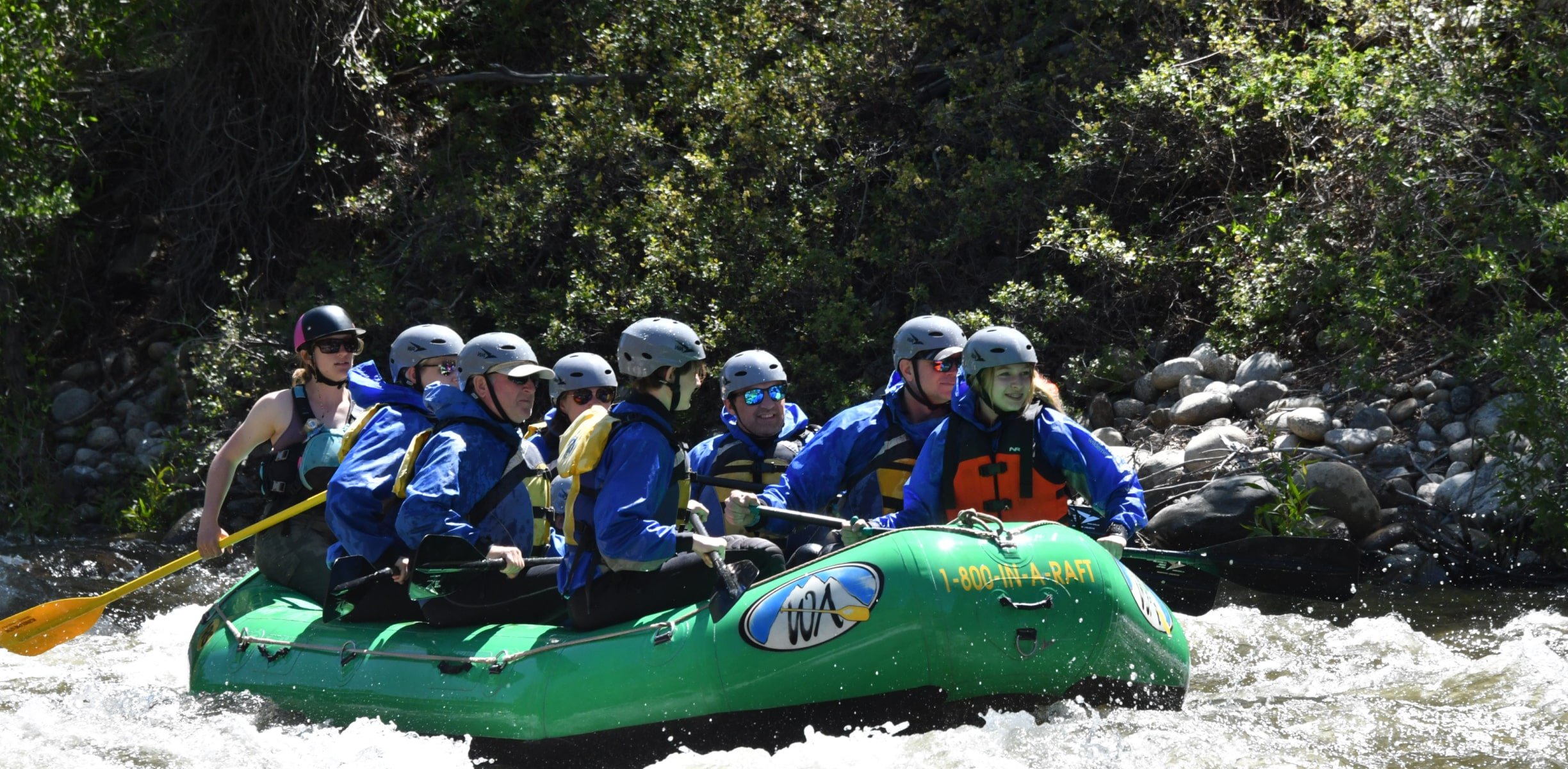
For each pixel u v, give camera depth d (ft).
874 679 34.22
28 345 101.86
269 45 101.65
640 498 35.40
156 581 70.59
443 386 40.73
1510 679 40.83
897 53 91.15
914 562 34.24
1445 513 60.54
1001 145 83.56
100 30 97.91
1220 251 76.38
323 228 103.50
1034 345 77.82
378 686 40.09
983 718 34.91
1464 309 70.79
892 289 85.81
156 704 44.27
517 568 38.45
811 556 38.47
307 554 47.37
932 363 43.80
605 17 101.04
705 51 91.71
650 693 35.60
